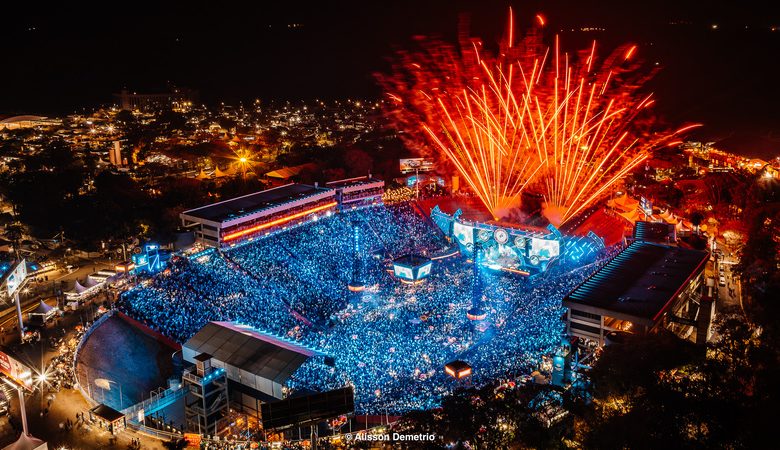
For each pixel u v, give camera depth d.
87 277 104.12
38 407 67.56
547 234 115.25
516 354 76.12
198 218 120.06
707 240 124.19
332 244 128.12
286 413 53.22
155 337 85.19
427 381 69.62
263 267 111.56
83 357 79.00
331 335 84.06
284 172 193.62
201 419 64.31
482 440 51.41
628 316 74.44
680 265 92.25
